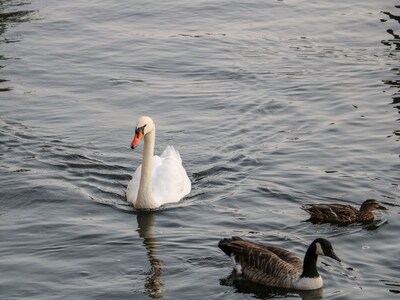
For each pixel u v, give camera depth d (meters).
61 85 27.03
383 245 17.77
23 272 16.69
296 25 32.41
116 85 27.08
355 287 16.12
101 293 15.95
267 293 16.08
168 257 17.33
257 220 18.91
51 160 21.86
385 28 31.95
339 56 29.44
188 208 19.66
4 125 23.83
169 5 34.44
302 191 20.23
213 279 16.48
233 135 23.45
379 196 19.97
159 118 24.67
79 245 17.86
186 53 29.73
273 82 27.23
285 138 23.20
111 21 32.75
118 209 19.72
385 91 26.36
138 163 22.08
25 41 30.47
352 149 22.39
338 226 18.59
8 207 19.67
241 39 31.03
